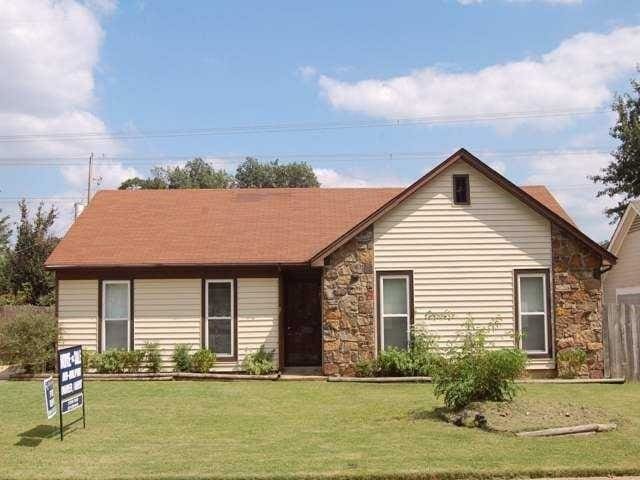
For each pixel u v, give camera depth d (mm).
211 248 20984
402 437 11031
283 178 72188
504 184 19016
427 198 19250
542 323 19094
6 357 19656
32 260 36938
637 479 8867
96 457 10055
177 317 20406
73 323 20469
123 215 23422
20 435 11664
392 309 19172
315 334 22047
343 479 8844
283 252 20672
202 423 12578
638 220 25391
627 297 26547
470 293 19062
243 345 20250
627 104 39250
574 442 10547
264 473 9008
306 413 13477
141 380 18812
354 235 19062
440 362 13523
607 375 18703
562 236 19141
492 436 10961
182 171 72062
